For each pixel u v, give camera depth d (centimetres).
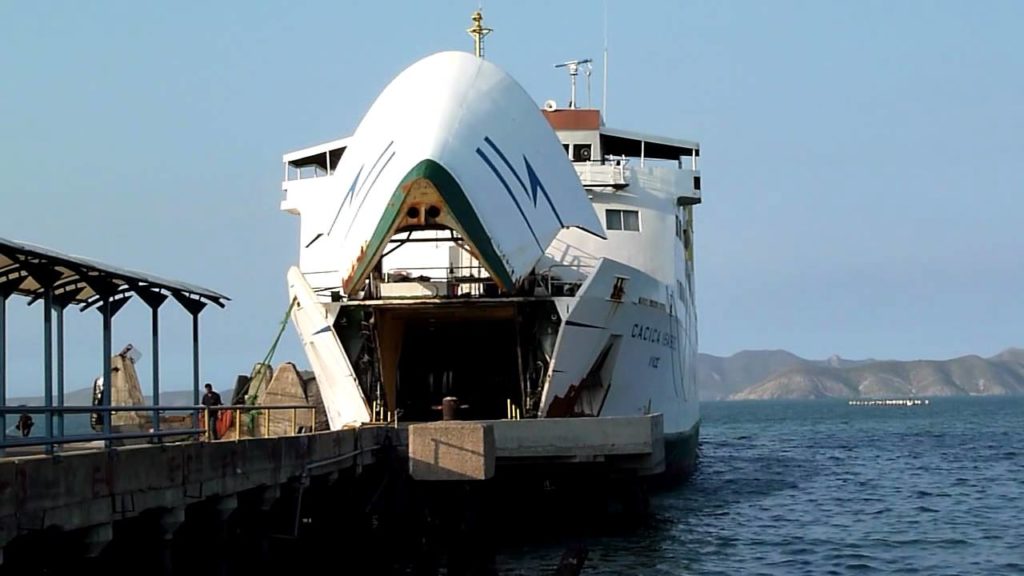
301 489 2184
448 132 2919
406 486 2781
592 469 3014
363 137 3106
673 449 3969
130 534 1695
